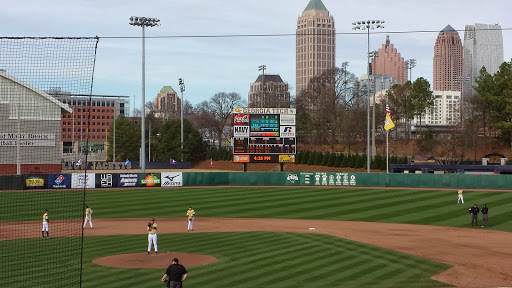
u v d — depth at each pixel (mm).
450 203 53312
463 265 26703
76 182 69562
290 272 24141
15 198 57875
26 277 23031
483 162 94250
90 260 26719
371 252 29266
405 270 25078
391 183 70812
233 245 31359
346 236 35656
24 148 81438
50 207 51531
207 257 27531
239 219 45312
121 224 42156
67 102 88750
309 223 42812
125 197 60500
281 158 76875
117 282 22047
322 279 22969
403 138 133250
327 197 60000
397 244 32719
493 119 110875
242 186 73500
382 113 128750
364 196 60312
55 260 26688
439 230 39031
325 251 29344
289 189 69125
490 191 62469
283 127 76938
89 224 41875
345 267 25328
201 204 54906
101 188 70625
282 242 32438
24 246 31062
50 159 82938
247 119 76750
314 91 150125
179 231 38094
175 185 73750
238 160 76438
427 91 122812
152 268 24750
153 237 28734
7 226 40344
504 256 29297
